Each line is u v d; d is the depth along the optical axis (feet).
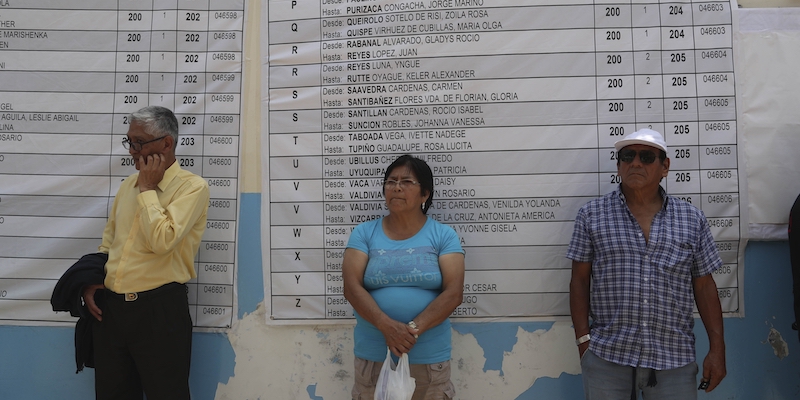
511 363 9.32
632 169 7.94
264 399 9.50
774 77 9.18
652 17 9.24
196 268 9.52
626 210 8.07
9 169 9.64
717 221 9.13
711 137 9.16
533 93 9.29
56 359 9.64
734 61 9.18
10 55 9.70
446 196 9.37
